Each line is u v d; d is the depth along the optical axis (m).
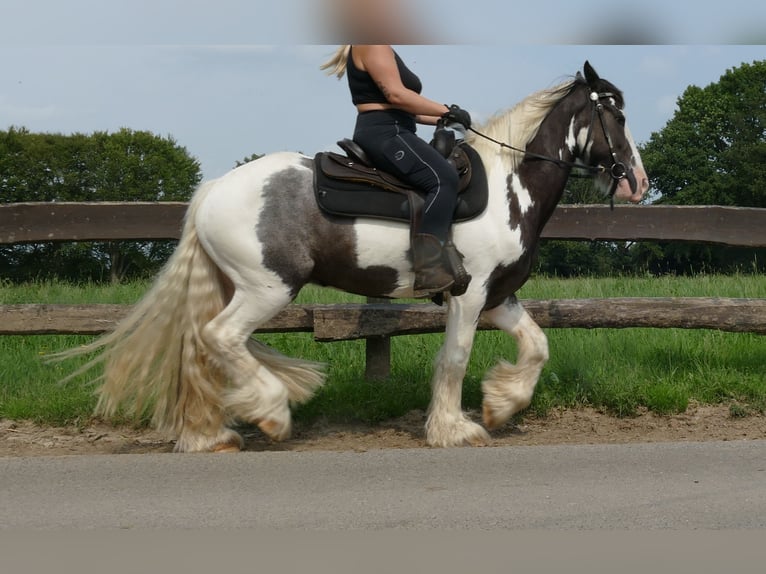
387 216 5.03
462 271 5.02
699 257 45.78
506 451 4.88
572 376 6.50
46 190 46.38
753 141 56.94
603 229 6.66
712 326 6.39
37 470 4.52
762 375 6.71
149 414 5.82
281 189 5.02
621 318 6.34
